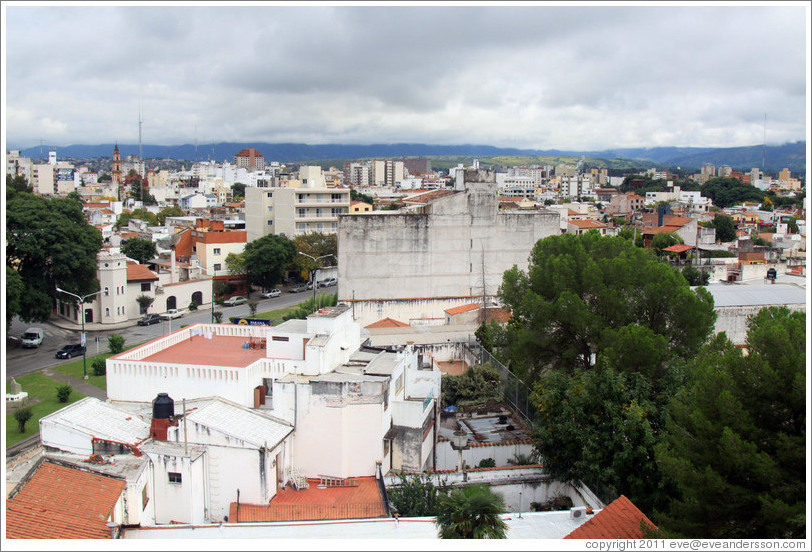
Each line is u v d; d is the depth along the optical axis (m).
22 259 76.75
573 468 32.56
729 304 61.34
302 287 112.06
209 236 108.00
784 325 26.41
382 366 37.28
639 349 36.53
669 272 44.47
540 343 45.66
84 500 24.78
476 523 22.55
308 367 35.50
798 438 21.41
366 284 71.94
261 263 104.50
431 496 30.14
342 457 33.25
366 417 33.53
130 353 37.50
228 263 107.06
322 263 115.31
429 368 43.94
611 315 44.00
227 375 34.41
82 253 78.75
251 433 30.83
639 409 31.48
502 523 22.80
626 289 44.28
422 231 72.25
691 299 42.34
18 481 24.92
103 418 31.48
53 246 75.88
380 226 71.50
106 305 87.31
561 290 46.09
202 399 33.88
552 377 36.72
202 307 99.88
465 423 42.59
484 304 70.56
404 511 29.72
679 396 31.36
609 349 37.62
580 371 38.19
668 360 37.53
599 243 49.59
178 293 96.62
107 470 27.06
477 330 57.50
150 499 28.56
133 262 96.75
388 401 34.97
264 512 29.09
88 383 61.88
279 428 32.56
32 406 54.72
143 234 134.62
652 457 30.95
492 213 73.56
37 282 76.38
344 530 25.78
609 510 26.09
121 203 193.38
